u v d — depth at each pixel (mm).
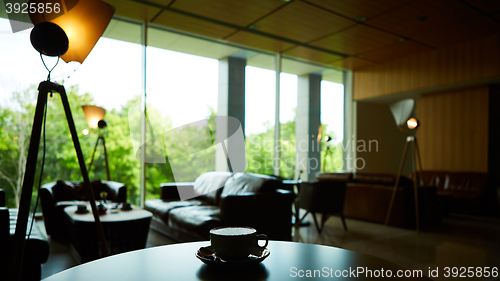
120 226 2705
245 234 750
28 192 1146
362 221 4840
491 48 5613
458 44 6035
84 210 2996
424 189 4207
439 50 6297
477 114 6359
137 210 3209
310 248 915
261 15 4660
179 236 3350
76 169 4738
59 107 4625
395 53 6551
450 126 6801
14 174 4340
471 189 5789
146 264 771
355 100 7844
